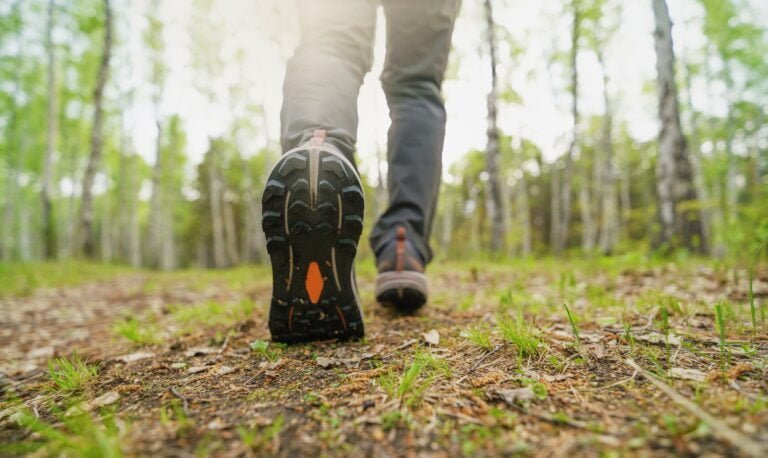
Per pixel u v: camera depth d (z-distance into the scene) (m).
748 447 0.53
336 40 1.23
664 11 8.23
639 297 1.77
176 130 22.08
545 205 28.59
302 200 1.02
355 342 1.27
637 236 22.06
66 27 14.23
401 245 1.47
